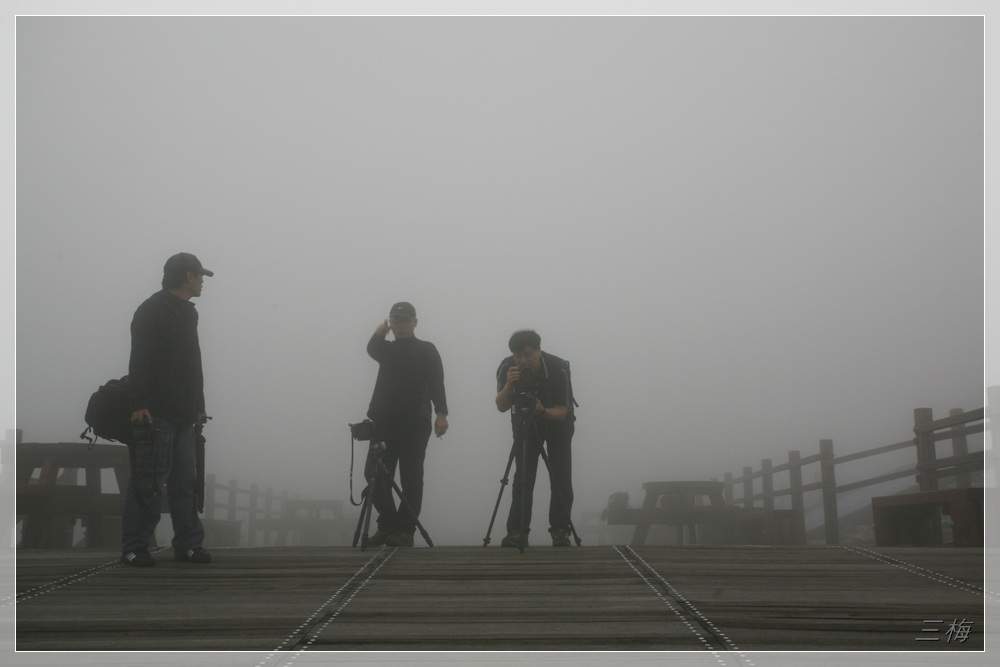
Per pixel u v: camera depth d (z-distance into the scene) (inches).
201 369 168.9
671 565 151.3
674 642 102.3
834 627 109.1
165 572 148.7
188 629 109.5
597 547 182.4
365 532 181.8
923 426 291.7
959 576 141.5
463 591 130.8
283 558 163.3
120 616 115.4
